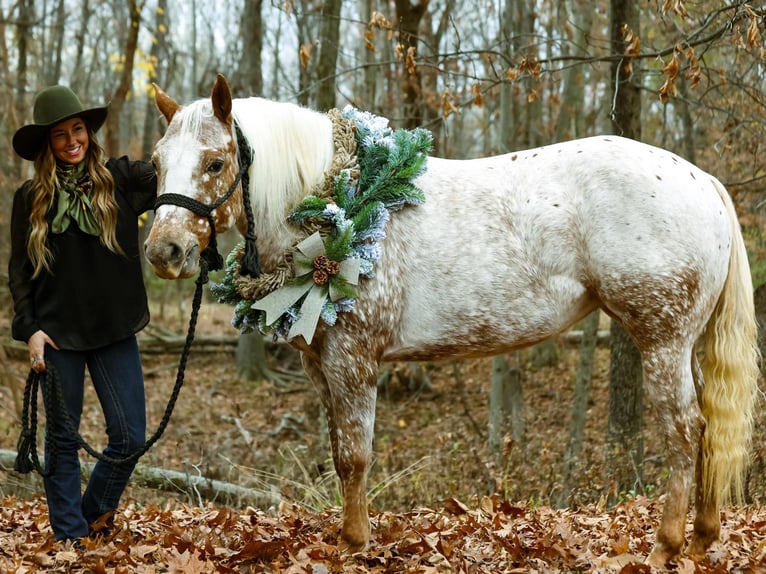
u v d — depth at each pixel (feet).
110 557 10.14
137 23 46.03
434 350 10.84
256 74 45.34
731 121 22.26
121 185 10.95
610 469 20.01
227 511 12.76
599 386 40.73
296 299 10.36
